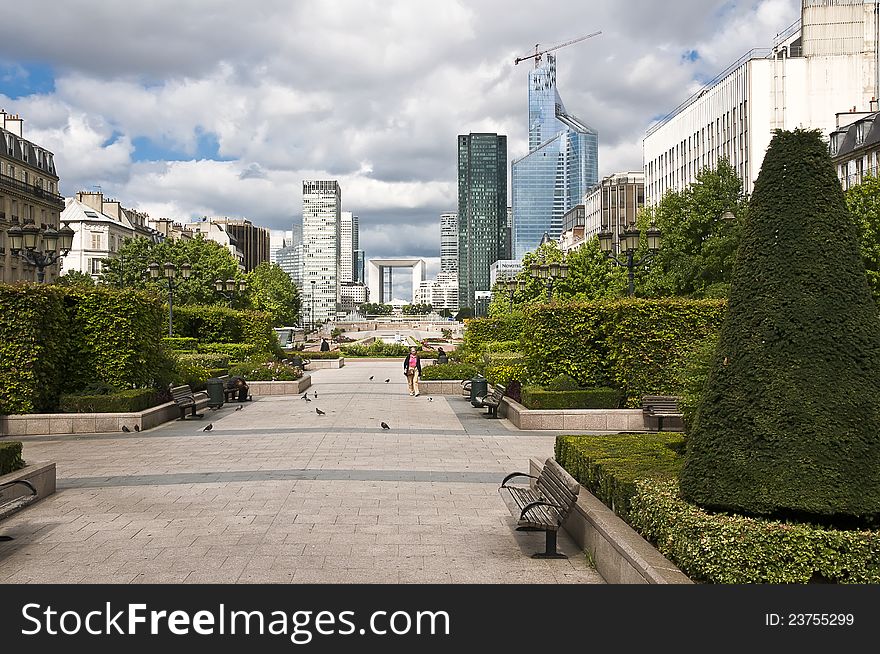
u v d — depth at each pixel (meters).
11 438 19.19
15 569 8.51
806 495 6.74
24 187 68.00
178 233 119.69
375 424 21.98
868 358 7.00
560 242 135.12
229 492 12.55
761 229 7.53
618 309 21.77
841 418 6.85
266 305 86.06
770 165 7.65
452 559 8.93
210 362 33.19
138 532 10.05
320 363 52.41
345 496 12.27
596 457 10.30
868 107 60.47
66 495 12.36
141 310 23.38
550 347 22.34
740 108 63.28
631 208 96.44
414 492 12.62
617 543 7.81
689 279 34.06
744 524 6.65
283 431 20.38
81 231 93.62
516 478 13.88
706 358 10.88
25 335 20.11
